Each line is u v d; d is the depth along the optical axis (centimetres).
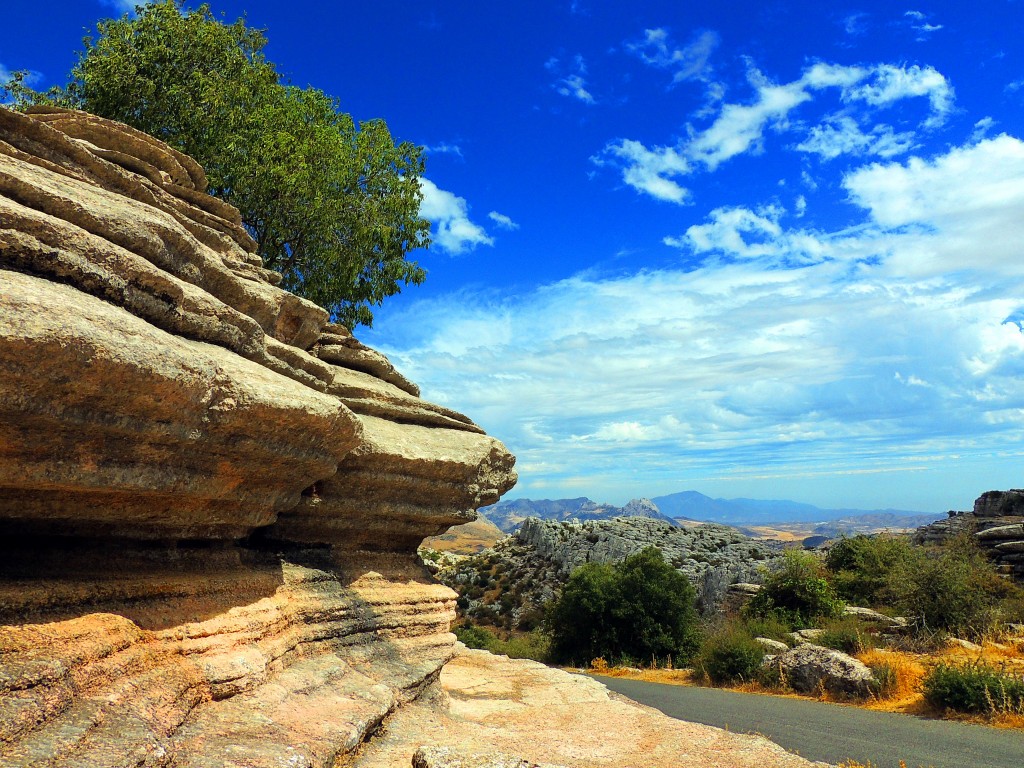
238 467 761
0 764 419
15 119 774
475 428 1441
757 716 1502
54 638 554
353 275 2188
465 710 1172
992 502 4353
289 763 588
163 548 781
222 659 714
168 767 529
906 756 1140
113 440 590
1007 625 2400
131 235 729
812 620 2841
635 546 5278
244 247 1205
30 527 632
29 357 477
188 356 617
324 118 2191
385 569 1231
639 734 1038
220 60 1942
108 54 1845
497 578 5894
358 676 948
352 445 930
